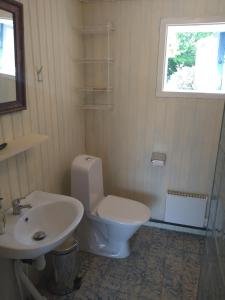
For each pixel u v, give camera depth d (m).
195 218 2.52
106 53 2.36
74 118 2.38
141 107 2.42
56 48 1.95
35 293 1.62
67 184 2.33
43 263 1.55
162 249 2.36
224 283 1.13
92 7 2.28
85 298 1.82
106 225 2.12
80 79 2.43
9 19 1.38
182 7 2.07
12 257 1.24
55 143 2.06
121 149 2.61
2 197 1.49
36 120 1.77
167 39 2.22
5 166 1.50
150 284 1.96
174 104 2.33
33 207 1.58
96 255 2.27
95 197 2.23
